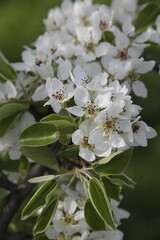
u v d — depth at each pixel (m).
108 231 0.54
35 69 0.56
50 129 0.50
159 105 1.23
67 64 0.53
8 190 0.55
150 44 0.62
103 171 0.48
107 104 0.48
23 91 0.58
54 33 0.64
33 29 1.36
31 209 0.48
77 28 0.58
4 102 0.54
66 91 0.51
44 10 1.38
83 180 0.50
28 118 0.55
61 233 0.52
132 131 0.50
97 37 0.57
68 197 0.54
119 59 0.57
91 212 0.50
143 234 1.08
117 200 0.51
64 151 0.50
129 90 0.56
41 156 0.52
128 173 1.15
